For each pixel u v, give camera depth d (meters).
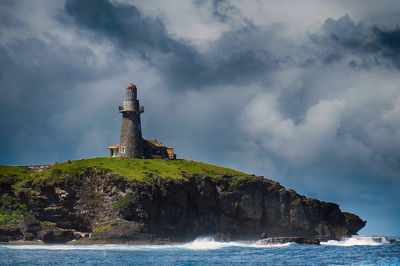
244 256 185.50
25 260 165.50
